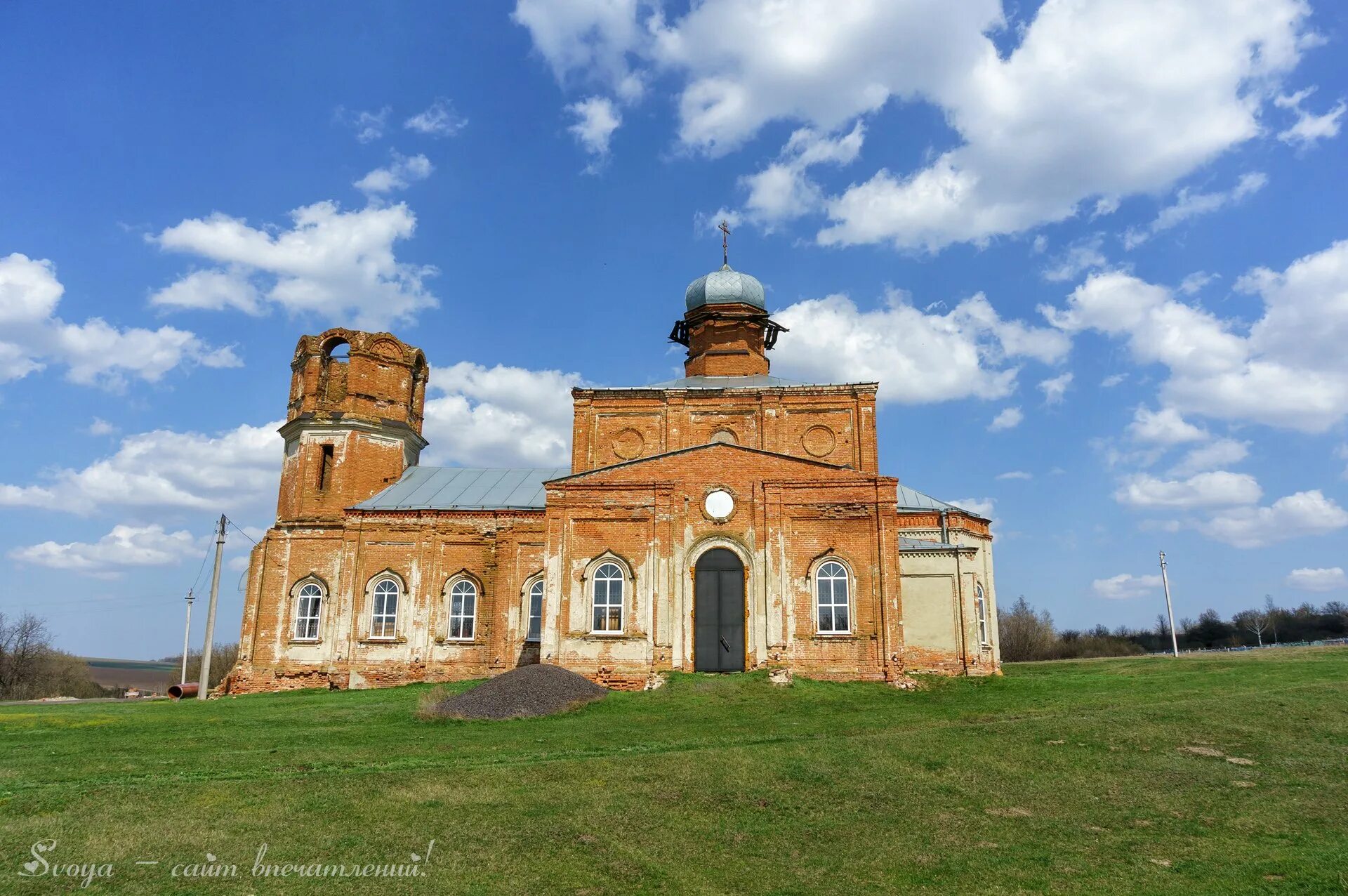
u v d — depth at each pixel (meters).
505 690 24.89
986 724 20.95
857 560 30.48
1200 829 13.60
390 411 41.72
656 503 31.39
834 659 29.81
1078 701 24.84
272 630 37.75
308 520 38.72
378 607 37.38
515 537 37.16
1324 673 28.73
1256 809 14.58
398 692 32.22
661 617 30.41
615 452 37.72
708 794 15.25
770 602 30.31
